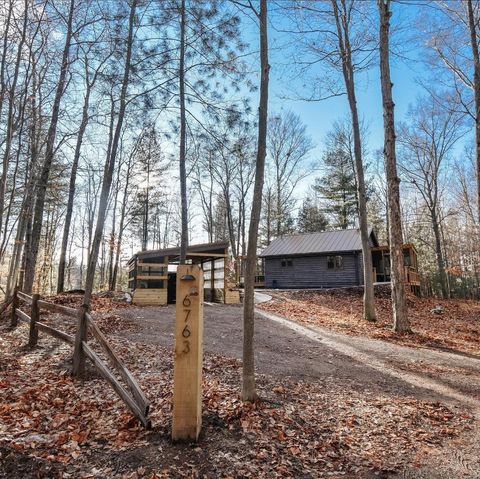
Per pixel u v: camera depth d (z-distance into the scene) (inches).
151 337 309.9
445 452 136.3
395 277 395.9
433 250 1230.9
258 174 186.4
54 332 236.1
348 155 1384.1
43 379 197.8
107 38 375.6
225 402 168.7
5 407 155.4
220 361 246.2
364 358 278.2
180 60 341.4
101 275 1284.4
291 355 276.2
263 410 163.3
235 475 115.3
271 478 115.6
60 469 114.5
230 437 137.7
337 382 218.8
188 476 113.0
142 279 512.7
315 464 126.4
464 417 169.6
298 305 585.0
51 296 503.2
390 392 204.4
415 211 1316.4
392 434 150.6
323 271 941.2
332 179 1434.5
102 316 378.6
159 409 158.1
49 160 473.1
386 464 127.3
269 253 1013.8
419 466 126.3
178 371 133.4
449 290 1038.4
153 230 1433.3
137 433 137.6
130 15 340.2
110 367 222.8
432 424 161.2
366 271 471.5
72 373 204.2
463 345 339.9
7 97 376.8
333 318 473.7
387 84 407.8
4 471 111.0
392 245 400.2
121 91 343.6
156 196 1104.8
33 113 426.3
